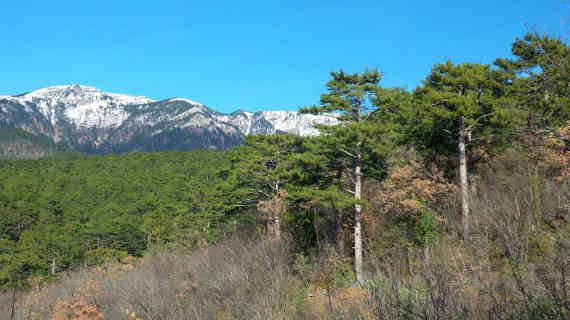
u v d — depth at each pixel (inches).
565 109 311.6
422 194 874.8
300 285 467.5
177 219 1782.7
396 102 936.9
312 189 975.6
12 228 2391.7
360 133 867.4
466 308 148.0
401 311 149.8
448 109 946.1
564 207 268.2
